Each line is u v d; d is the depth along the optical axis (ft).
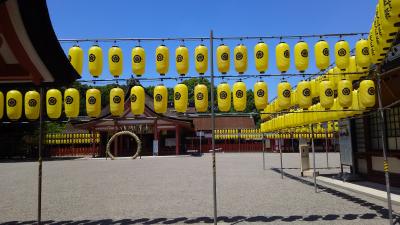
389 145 42.60
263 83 30.30
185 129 175.11
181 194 42.57
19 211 34.32
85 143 178.19
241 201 37.32
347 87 30.32
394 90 34.99
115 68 29.91
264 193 42.42
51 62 25.02
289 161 102.01
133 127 149.18
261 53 29.73
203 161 105.29
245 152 184.14
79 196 42.55
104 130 149.59
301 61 29.58
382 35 20.18
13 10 21.48
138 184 52.65
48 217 31.53
